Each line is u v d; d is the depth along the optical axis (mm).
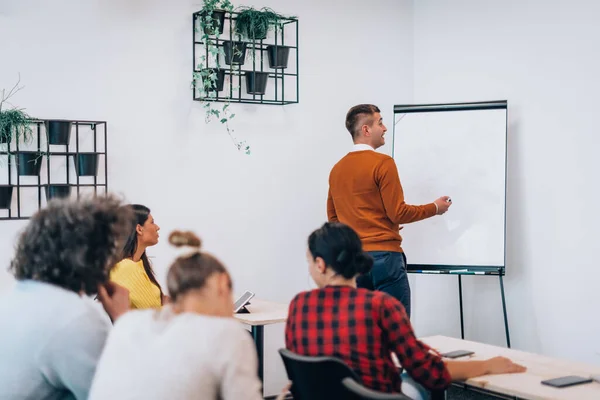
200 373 1776
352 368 2248
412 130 4938
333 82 5098
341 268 2350
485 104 4750
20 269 2029
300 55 4949
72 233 1988
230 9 4480
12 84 3951
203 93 4543
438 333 5285
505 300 4895
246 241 4750
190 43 4516
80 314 1952
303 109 4973
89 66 4172
